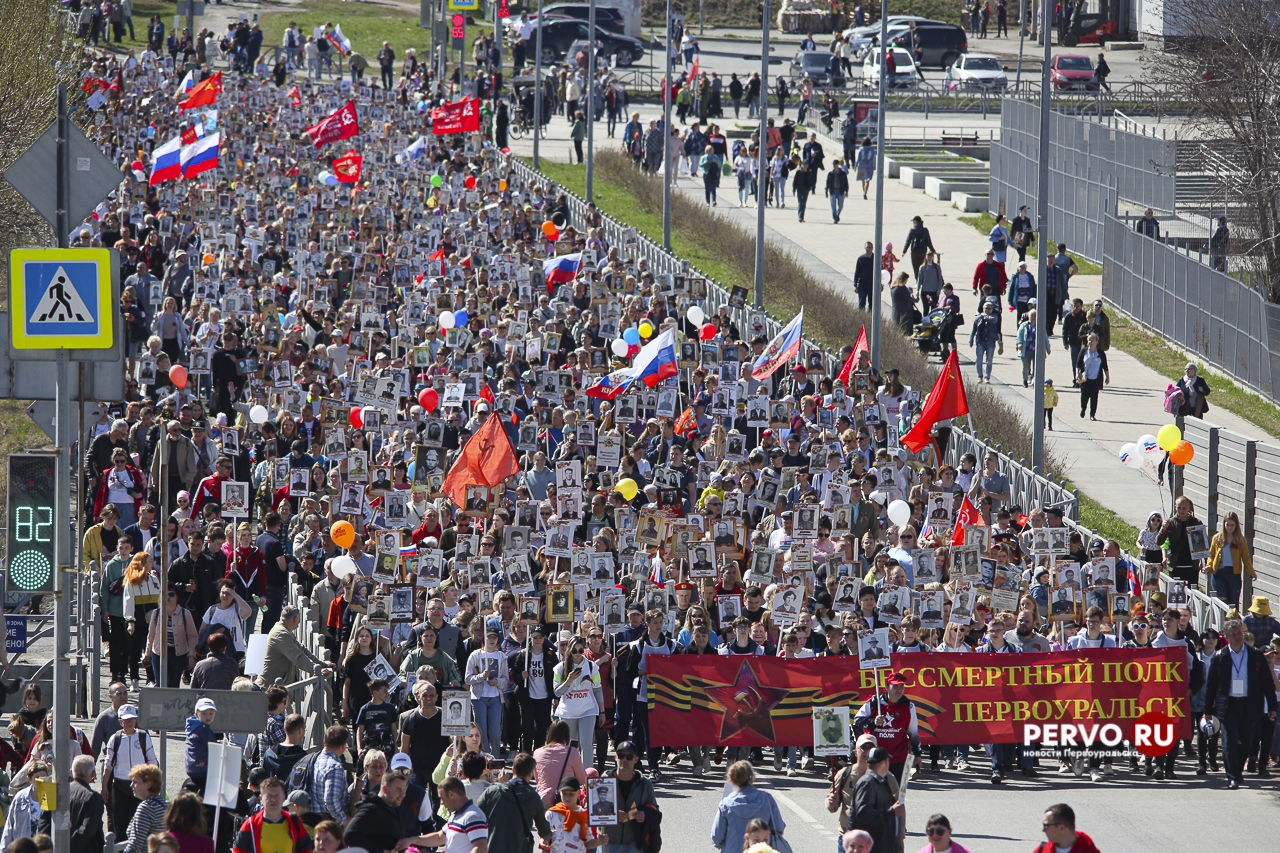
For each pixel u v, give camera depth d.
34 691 46.34
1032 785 55.28
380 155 152.00
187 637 56.97
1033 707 55.47
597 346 97.38
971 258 146.88
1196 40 145.25
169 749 54.41
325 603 59.00
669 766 57.22
